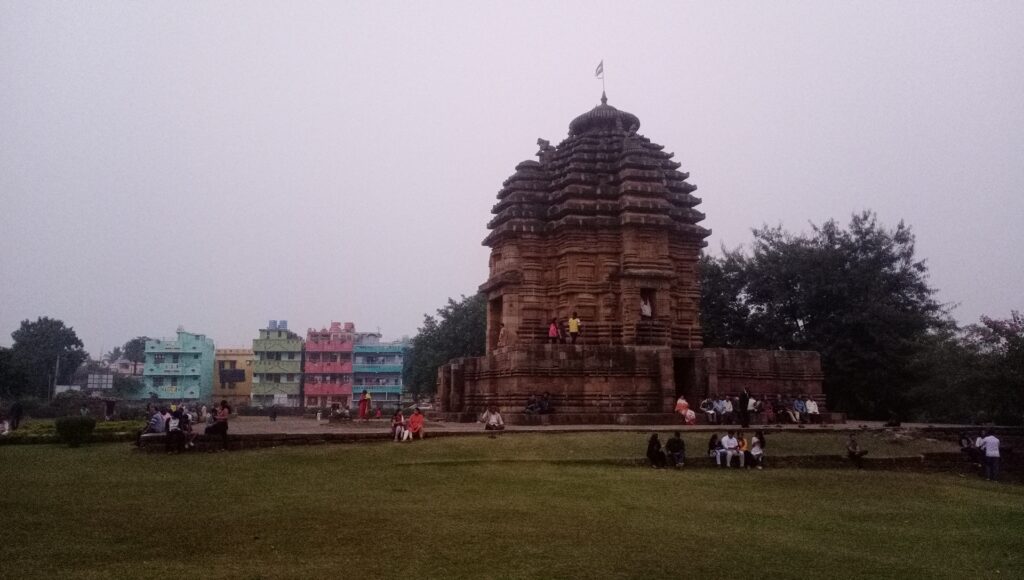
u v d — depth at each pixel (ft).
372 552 34.81
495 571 31.86
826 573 33.91
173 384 299.99
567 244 110.22
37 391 311.27
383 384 297.94
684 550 37.06
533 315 112.27
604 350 98.07
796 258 153.17
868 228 153.17
